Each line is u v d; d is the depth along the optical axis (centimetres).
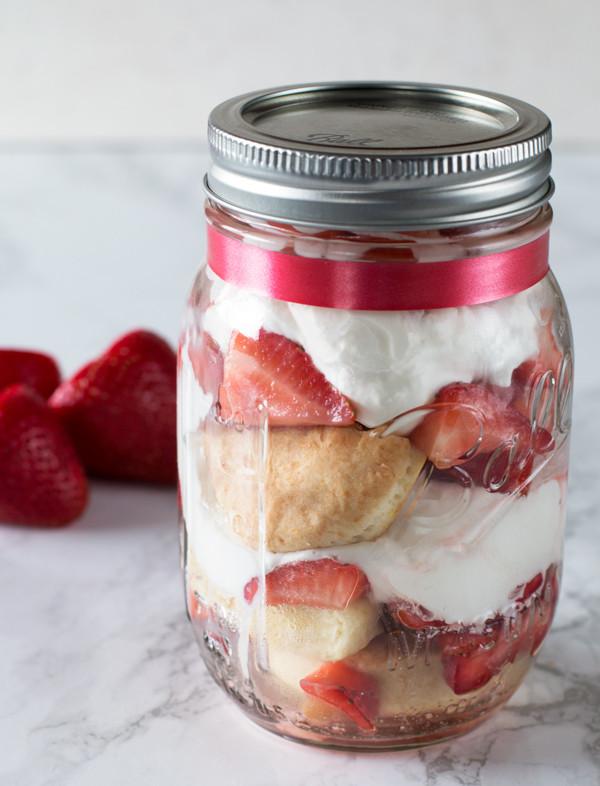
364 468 32
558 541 36
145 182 75
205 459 35
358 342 31
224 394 33
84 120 80
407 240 31
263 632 34
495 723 37
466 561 33
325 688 34
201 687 39
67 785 35
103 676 40
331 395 32
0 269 65
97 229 69
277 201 31
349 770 36
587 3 75
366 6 76
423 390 32
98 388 48
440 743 37
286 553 33
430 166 30
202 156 78
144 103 80
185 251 67
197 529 35
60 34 78
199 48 78
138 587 44
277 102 35
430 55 77
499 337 32
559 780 35
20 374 50
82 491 47
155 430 48
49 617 42
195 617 37
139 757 36
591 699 38
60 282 64
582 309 60
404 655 34
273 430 33
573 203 71
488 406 32
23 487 46
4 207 71
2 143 80
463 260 31
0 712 38
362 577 33
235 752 37
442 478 32
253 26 77
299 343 32
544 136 32
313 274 31
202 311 34
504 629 35
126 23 77
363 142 32
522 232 32
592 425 52
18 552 46
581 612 42
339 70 78
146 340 48
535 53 77
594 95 78
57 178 75
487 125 34
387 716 35
